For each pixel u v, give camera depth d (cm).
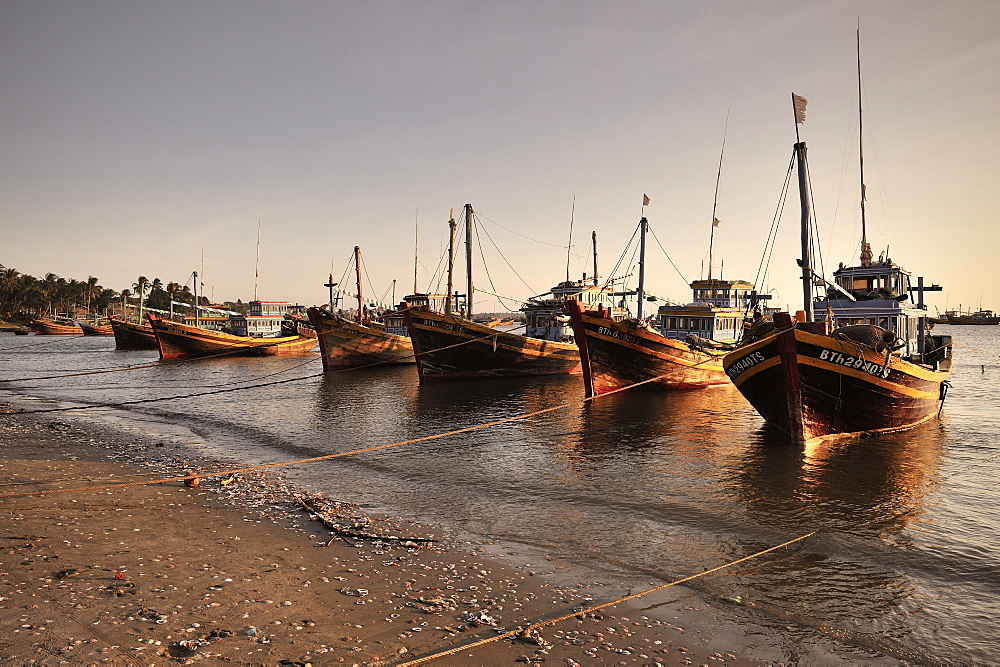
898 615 966
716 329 4406
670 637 897
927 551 1220
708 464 1942
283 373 5225
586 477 1811
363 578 1091
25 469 1861
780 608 991
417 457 2083
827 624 939
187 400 3578
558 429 2545
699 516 1453
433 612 961
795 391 2089
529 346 4409
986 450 2089
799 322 2089
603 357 3403
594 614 963
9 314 18200
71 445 2300
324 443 2339
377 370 5291
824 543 1264
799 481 1738
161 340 6506
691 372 3656
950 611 977
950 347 2905
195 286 7825
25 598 962
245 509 1498
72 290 18938
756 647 873
